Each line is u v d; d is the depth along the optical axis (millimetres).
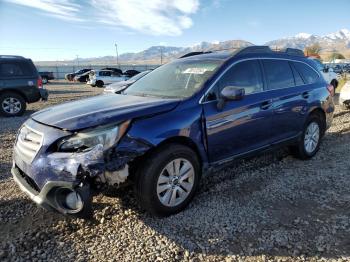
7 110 11734
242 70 4551
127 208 3908
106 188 3256
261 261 2984
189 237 3352
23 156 3496
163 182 3604
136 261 2994
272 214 3795
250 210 3887
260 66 4844
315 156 5902
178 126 3656
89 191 3111
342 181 4723
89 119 3330
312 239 3299
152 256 3062
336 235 3363
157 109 3641
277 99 4883
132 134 3340
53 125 3367
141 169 3475
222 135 4137
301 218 3703
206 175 4137
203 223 3600
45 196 3217
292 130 5266
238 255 3072
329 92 6066
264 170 5184
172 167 3660
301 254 3072
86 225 3588
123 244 3250
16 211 3904
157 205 3561
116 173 3234
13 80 11703
